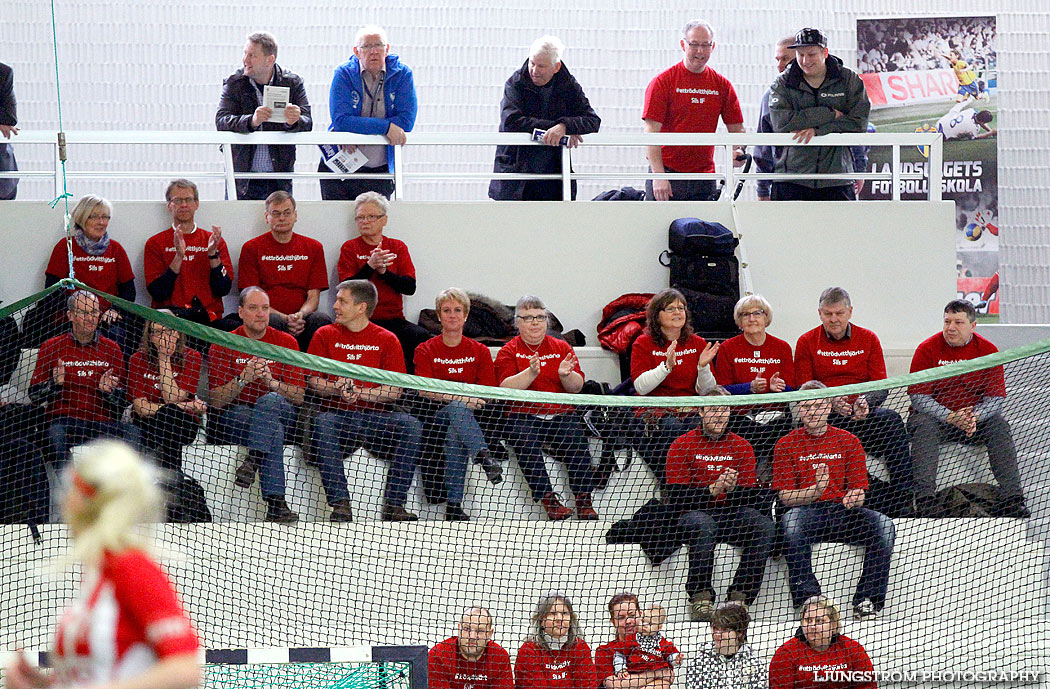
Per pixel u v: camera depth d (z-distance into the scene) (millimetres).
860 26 43812
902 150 42938
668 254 33000
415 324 31453
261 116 31812
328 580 22859
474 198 44469
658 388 28125
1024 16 43875
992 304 42938
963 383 25859
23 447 23812
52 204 20844
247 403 24234
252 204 31453
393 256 30234
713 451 24109
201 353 25438
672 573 23562
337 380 24750
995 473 25094
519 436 24734
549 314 31703
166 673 10352
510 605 22781
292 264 30703
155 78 43188
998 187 43469
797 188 34406
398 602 22719
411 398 24797
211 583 22547
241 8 43406
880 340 33625
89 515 10875
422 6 44031
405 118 32969
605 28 44625
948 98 43250
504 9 44281
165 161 43188
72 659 10742
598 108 44656
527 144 33125
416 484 24312
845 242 33625
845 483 24016
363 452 24156
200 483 23812
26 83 42531
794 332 33469
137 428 24266
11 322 25312
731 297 32000
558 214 32844
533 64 33094
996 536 24453
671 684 21125
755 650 22578
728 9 44719
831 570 23719
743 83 44781
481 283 32531
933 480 25016
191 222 30109
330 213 31891
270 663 18578
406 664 19578
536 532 24125
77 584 22812
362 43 32438
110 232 30891
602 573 23469
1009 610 23781
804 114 33375
